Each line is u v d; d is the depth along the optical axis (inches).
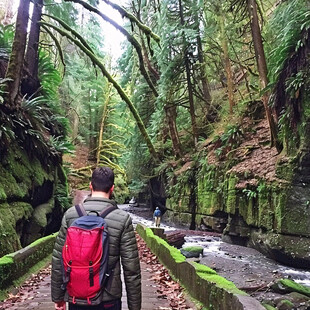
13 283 222.1
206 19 775.1
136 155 1036.5
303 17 403.5
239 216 569.0
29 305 190.1
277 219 439.8
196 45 796.6
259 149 608.1
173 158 962.1
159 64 797.9
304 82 403.2
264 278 364.2
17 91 403.9
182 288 218.8
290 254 411.2
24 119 427.2
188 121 1000.9
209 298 162.7
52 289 86.9
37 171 437.4
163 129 984.3
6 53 478.0
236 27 656.4
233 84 794.8
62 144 538.9
